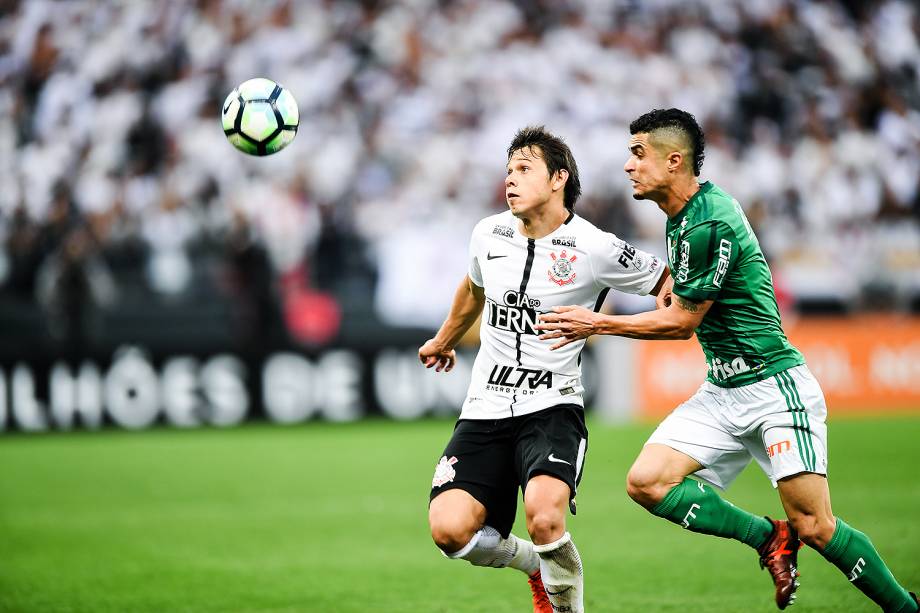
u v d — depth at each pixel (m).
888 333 56.12
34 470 40.47
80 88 65.19
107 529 29.28
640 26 72.38
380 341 53.88
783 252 64.94
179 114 64.06
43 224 59.94
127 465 41.47
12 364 50.12
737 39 73.31
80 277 54.12
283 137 18.94
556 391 16.66
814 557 23.91
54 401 50.53
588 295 16.84
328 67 66.50
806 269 64.44
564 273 16.56
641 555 24.80
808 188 68.88
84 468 40.84
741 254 16.05
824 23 75.06
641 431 48.56
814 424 16.20
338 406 53.47
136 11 67.06
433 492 16.53
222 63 65.69
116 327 54.28
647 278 16.89
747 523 16.80
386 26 68.62
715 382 16.89
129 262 58.88
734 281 16.17
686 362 54.16
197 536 28.14
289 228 58.84
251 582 22.62
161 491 35.69
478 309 18.19
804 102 72.06
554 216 16.66
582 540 26.69
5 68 65.88
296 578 22.98
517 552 17.02
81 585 22.45
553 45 70.44
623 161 66.44
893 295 63.88
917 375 56.56
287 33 67.12
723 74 71.81
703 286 15.93
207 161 61.47
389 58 67.88
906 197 71.44
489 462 16.58
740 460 17.14
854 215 69.25
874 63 75.12
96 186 61.12
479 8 70.75
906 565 22.31
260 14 67.44
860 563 16.06
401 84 67.19
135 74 65.50
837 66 74.00
